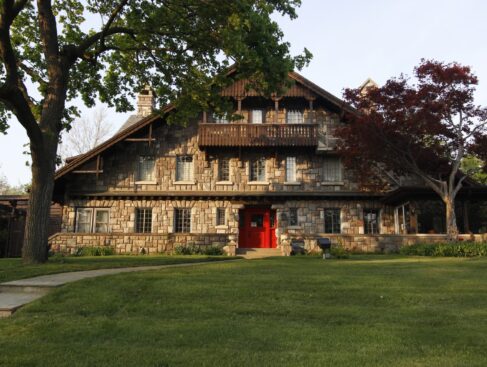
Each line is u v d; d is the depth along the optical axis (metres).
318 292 8.03
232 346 5.27
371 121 17.41
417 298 7.62
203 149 22.12
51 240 20.45
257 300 7.53
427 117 16.59
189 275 9.52
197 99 16.61
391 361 4.71
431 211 19.80
